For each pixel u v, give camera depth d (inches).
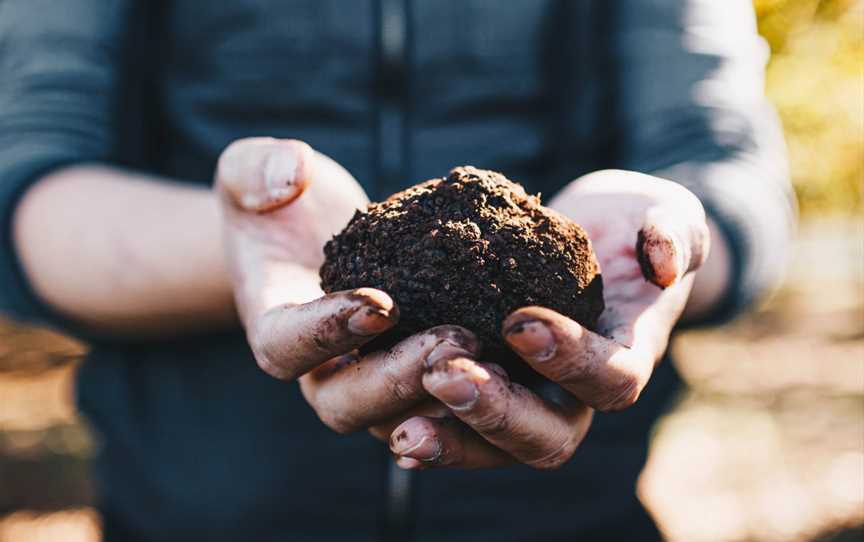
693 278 18.1
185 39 21.1
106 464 21.3
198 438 20.3
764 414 62.6
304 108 21.0
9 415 65.4
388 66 20.8
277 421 20.1
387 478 20.2
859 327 89.2
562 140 21.9
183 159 21.5
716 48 22.0
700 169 20.0
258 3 20.6
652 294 16.6
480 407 13.5
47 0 21.1
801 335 86.9
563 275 16.0
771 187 20.4
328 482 20.2
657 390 21.4
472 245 15.9
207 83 21.1
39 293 19.7
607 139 21.9
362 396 14.4
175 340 20.5
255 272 16.6
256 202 16.3
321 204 17.5
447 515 20.4
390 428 15.4
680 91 21.3
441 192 16.7
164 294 19.2
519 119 21.6
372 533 20.5
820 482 50.1
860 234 102.2
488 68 21.2
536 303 15.8
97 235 19.1
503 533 20.6
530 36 21.4
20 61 21.0
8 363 81.0
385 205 16.9
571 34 21.6
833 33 47.6
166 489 20.4
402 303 15.7
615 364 13.9
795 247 101.1
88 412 21.4
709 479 51.4
